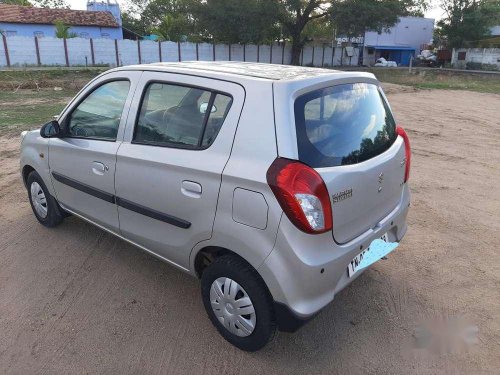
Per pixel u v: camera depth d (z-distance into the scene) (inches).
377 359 111.7
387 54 2267.5
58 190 161.9
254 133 99.7
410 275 150.6
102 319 125.0
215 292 112.9
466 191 237.9
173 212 116.4
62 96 723.4
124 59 1433.3
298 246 95.2
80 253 160.6
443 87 996.6
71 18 1644.9
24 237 172.1
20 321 123.4
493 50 1771.7
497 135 399.2
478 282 146.8
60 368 107.0
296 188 93.3
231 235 102.8
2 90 805.2
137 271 149.7
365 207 110.0
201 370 107.0
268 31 1565.0
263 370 107.4
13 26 1533.0
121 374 105.7
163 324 123.3
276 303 99.7
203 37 1683.1
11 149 317.7
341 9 1459.2
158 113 122.7
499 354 113.7
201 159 108.0
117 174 130.7
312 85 102.9
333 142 103.9
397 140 130.4
